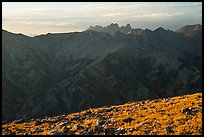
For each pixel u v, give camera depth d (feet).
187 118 108.27
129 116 126.72
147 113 128.16
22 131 125.08
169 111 123.75
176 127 100.68
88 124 121.80
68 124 127.85
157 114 121.90
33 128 129.49
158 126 105.09
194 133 92.32
